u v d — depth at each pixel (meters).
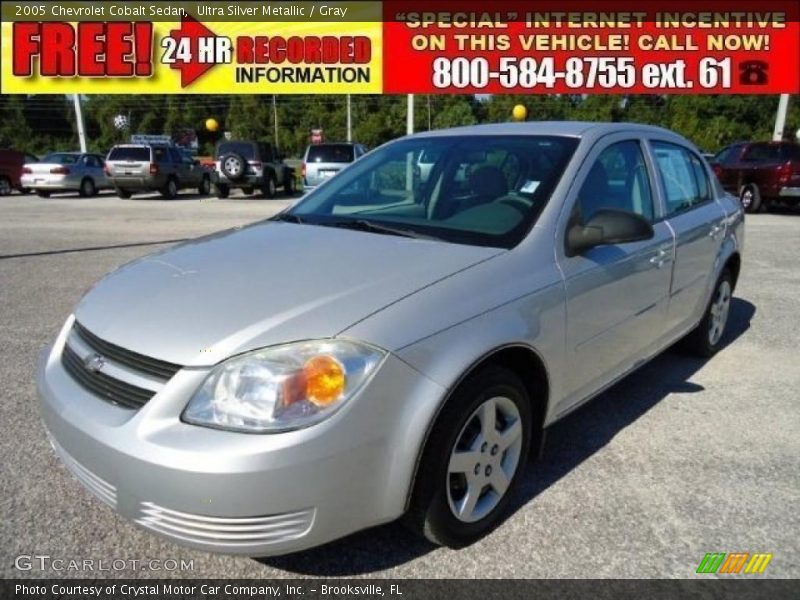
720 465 3.10
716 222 4.25
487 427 2.44
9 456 3.08
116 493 2.04
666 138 4.00
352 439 1.98
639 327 3.38
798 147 14.59
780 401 3.87
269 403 1.92
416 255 2.56
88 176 21.05
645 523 2.64
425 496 2.24
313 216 3.36
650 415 3.66
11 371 4.18
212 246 2.92
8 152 21.52
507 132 3.43
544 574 2.34
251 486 1.88
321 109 69.56
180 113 81.75
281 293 2.24
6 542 2.46
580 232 2.75
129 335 2.16
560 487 2.90
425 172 3.34
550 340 2.61
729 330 5.37
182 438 1.92
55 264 7.96
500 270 2.48
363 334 2.04
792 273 7.70
